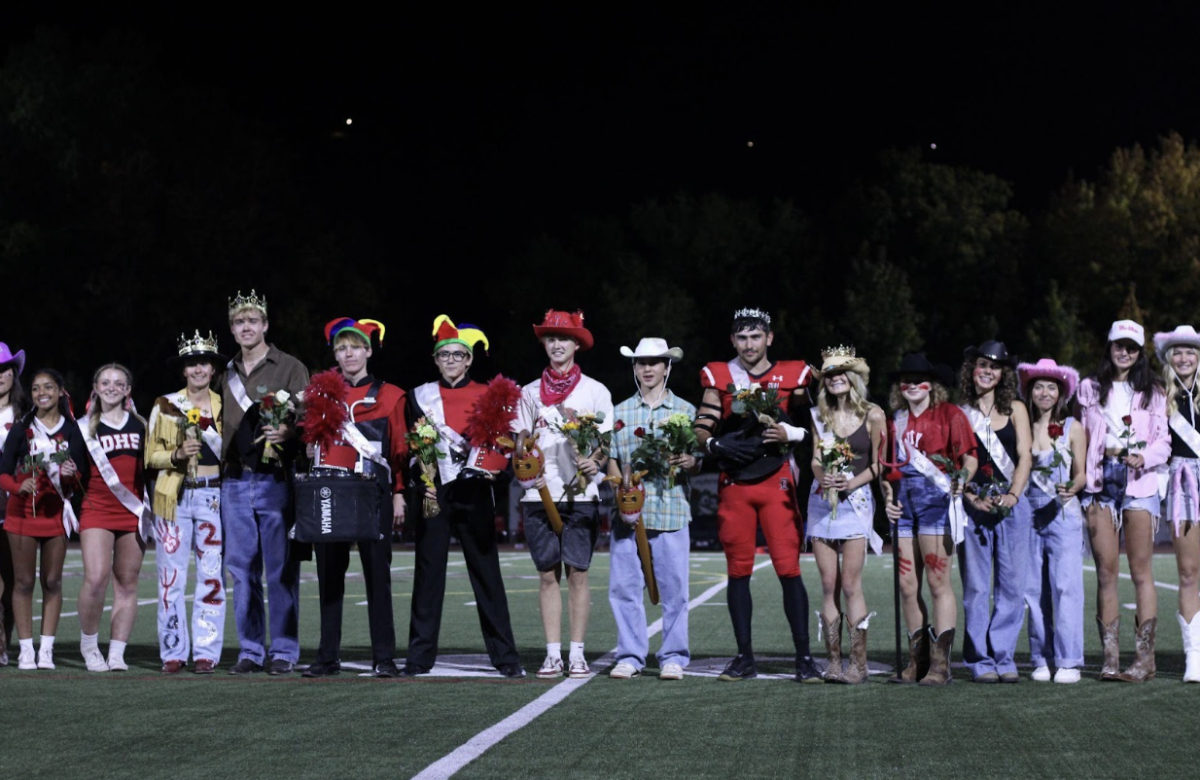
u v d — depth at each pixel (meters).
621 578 8.88
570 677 8.81
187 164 37.84
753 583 18.50
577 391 9.07
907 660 9.79
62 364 36.88
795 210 41.81
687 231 41.28
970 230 39.22
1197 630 8.59
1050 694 8.01
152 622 13.12
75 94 36.19
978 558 8.61
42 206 36.84
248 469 9.13
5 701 7.70
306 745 6.37
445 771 5.80
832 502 8.44
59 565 9.48
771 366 8.89
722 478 8.87
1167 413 8.75
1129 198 40.28
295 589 9.17
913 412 8.63
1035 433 8.79
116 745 6.38
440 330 9.22
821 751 6.24
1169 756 6.14
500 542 34.00
